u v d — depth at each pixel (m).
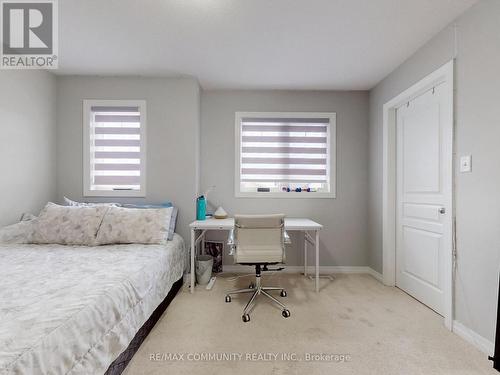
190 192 3.04
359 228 3.43
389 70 2.83
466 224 1.85
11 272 1.58
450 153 1.98
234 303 2.43
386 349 1.73
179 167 3.04
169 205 2.95
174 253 2.50
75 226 2.35
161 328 1.98
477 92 1.76
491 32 1.66
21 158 2.54
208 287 2.79
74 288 1.33
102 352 1.21
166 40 2.29
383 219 3.00
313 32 2.16
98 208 2.49
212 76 3.01
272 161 3.47
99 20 2.01
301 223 2.89
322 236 3.42
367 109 3.42
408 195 2.70
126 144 3.08
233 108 3.41
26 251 2.07
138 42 2.32
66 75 2.99
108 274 1.57
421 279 2.49
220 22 2.04
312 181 3.46
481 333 1.73
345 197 3.42
